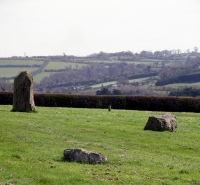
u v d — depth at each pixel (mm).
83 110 54156
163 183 20422
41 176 19891
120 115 48969
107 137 33469
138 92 117812
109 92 116625
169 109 67375
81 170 21641
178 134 37062
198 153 29938
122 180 20375
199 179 21516
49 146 27844
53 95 68188
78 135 33125
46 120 39625
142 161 25047
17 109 45281
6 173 19812
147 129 38156
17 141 28422
